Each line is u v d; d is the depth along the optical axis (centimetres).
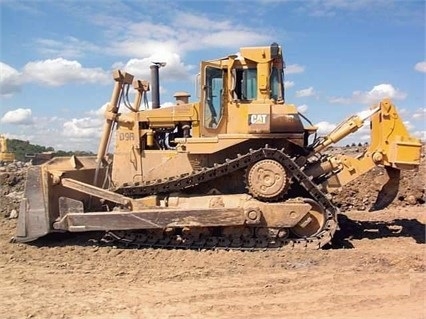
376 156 1128
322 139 1170
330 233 1074
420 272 915
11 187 1938
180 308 754
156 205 1142
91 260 1048
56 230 1145
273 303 766
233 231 1094
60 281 910
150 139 1213
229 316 717
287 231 1080
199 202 1117
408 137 1117
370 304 755
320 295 800
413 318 695
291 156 1154
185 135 1202
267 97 1131
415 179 1739
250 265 973
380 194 1216
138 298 803
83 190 1146
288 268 952
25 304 786
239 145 1139
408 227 1305
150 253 1078
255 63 1143
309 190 1081
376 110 1136
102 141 1228
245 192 1141
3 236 1288
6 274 960
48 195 1158
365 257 1003
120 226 1103
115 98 1218
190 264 993
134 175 1205
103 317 721
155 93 1295
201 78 1163
